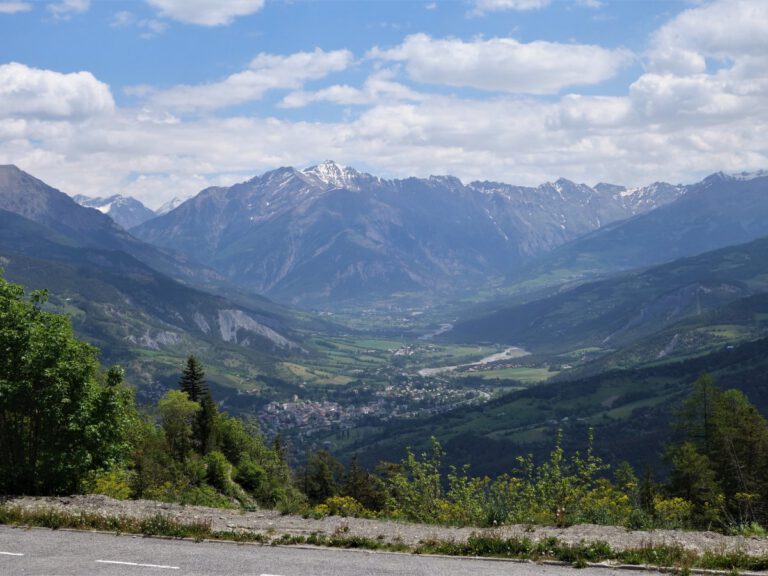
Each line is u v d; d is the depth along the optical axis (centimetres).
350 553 1600
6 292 2467
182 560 1535
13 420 2383
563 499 2244
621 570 1434
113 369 2555
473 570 1441
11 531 1828
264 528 1891
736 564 1413
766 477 5175
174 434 6119
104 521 1903
